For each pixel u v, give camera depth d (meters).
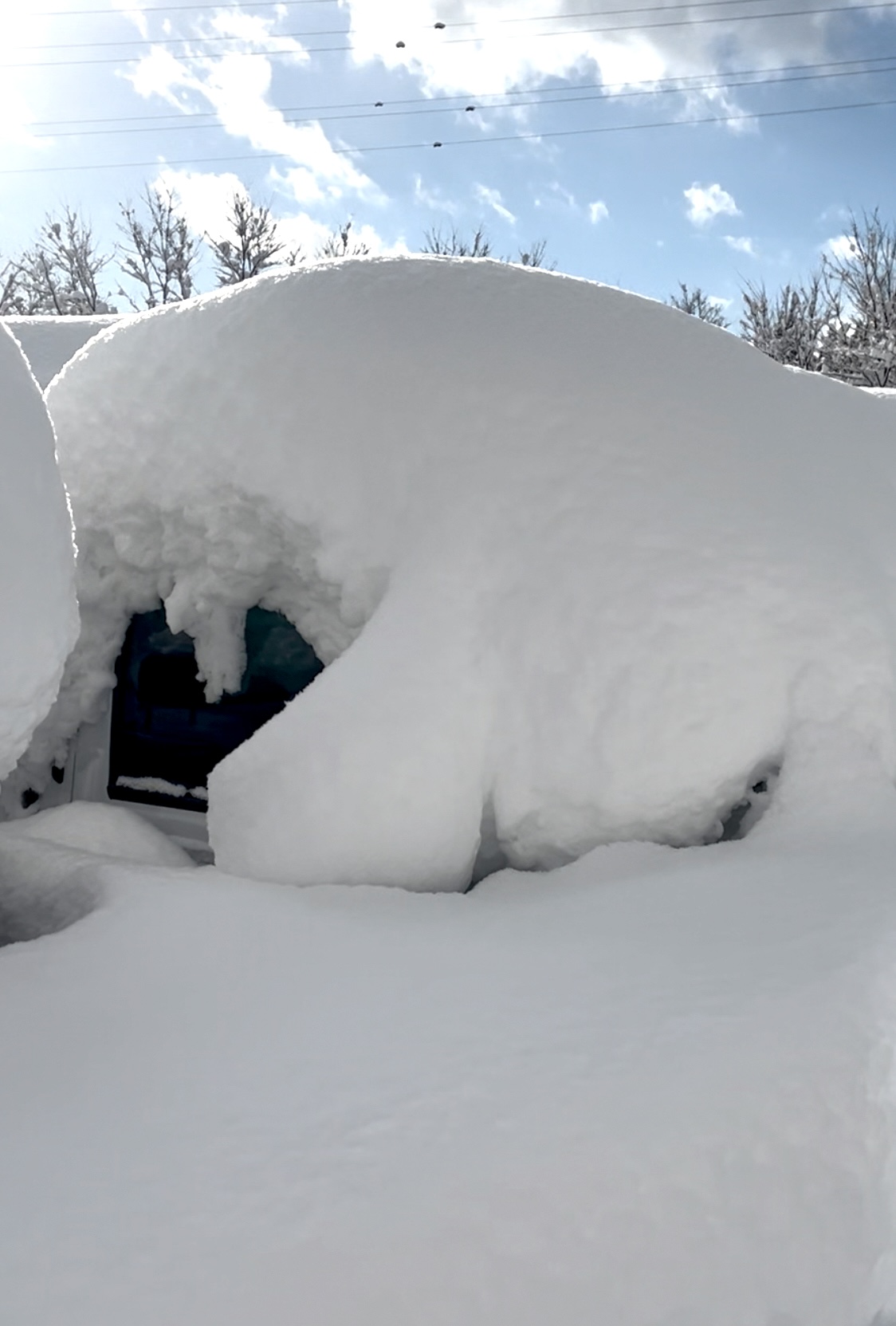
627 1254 1.53
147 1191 1.55
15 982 2.20
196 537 3.68
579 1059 1.90
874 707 2.95
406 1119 1.73
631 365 3.53
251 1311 1.36
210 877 2.79
